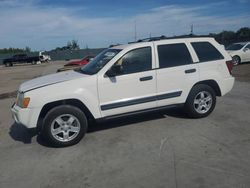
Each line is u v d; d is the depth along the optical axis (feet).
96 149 15.42
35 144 16.81
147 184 11.43
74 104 16.55
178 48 18.74
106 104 16.70
